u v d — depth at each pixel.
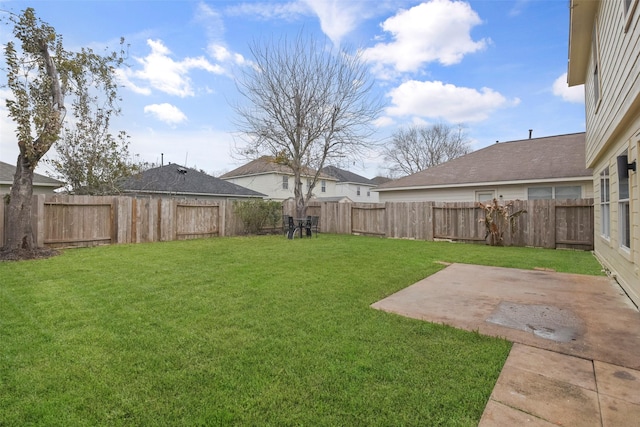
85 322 3.14
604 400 1.92
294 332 2.92
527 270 5.80
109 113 11.75
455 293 4.25
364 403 1.90
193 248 8.45
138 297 3.98
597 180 7.29
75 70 8.19
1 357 2.43
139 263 6.22
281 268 5.77
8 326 3.03
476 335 2.86
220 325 3.08
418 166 32.69
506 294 4.20
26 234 7.01
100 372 2.24
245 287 4.46
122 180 13.05
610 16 4.79
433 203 10.75
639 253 3.69
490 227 9.35
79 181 11.59
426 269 5.80
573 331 2.96
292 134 13.30
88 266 5.90
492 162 13.93
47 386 2.07
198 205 11.26
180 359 2.42
